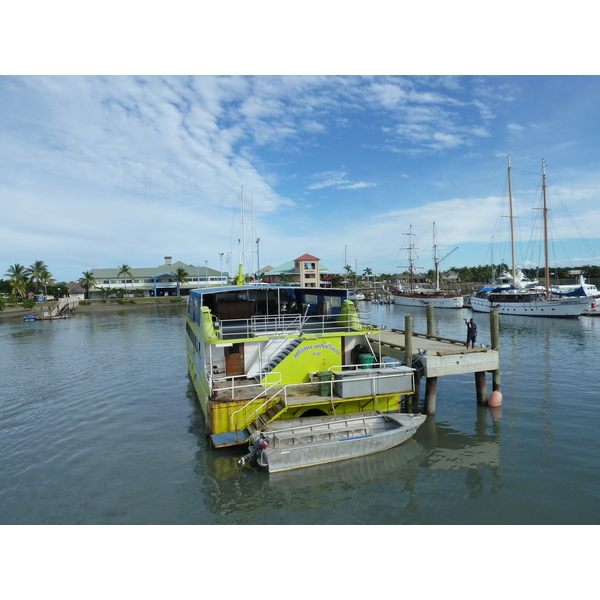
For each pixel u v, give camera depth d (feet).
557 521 36.11
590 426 58.39
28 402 76.23
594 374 86.94
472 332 71.26
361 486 42.65
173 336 169.27
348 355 59.16
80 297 404.36
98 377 95.96
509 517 36.88
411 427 50.93
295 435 46.93
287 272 364.79
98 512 38.34
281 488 42.22
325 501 39.91
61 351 135.44
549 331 154.30
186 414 67.26
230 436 48.34
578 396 72.08
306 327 64.80
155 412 68.59
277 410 49.11
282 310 70.44
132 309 344.69
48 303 339.16
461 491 41.60
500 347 121.90
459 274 574.15
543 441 53.72
